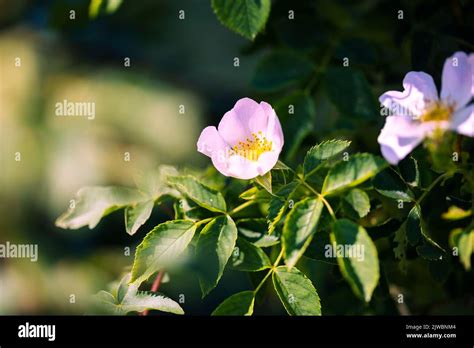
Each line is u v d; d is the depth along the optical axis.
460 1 0.56
